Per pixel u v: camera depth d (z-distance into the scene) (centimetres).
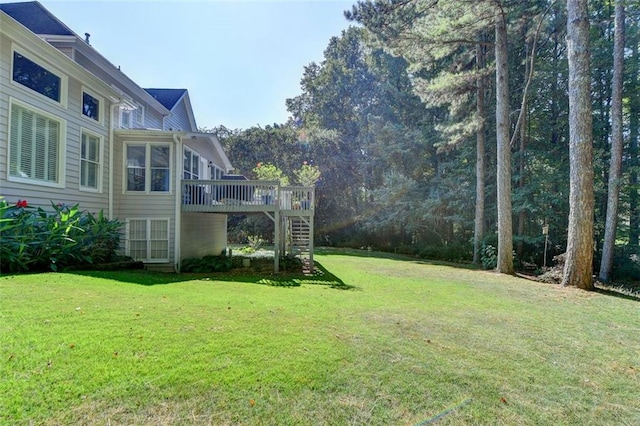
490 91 1656
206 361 288
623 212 1415
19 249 610
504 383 289
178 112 1667
